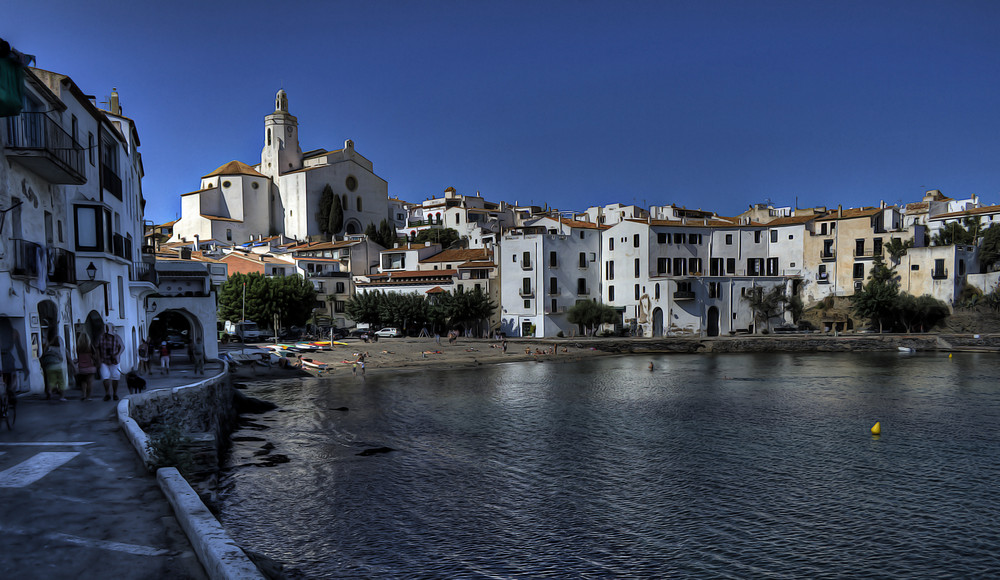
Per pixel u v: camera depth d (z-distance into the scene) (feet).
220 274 171.53
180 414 86.28
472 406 158.92
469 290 337.11
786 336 315.99
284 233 515.91
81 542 30.07
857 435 126.41
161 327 249.55
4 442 50.75
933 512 82.99
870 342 301.02
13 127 75.51
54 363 72.95
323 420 139.64
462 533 74.69
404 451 112.16
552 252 341.62
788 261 351.87
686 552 70.23
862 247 334.44
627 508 83.97
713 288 333.42
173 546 29.68
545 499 87.10
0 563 27.50
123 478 40.70
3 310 71.77
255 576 23.40
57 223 90.48
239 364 225.35
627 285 343.87
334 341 301.63
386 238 486.38
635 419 142.61
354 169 533.55
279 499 85.25
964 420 140.67
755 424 137.18
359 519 78.48
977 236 329.93
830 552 70.64
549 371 233.96
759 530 76.69
